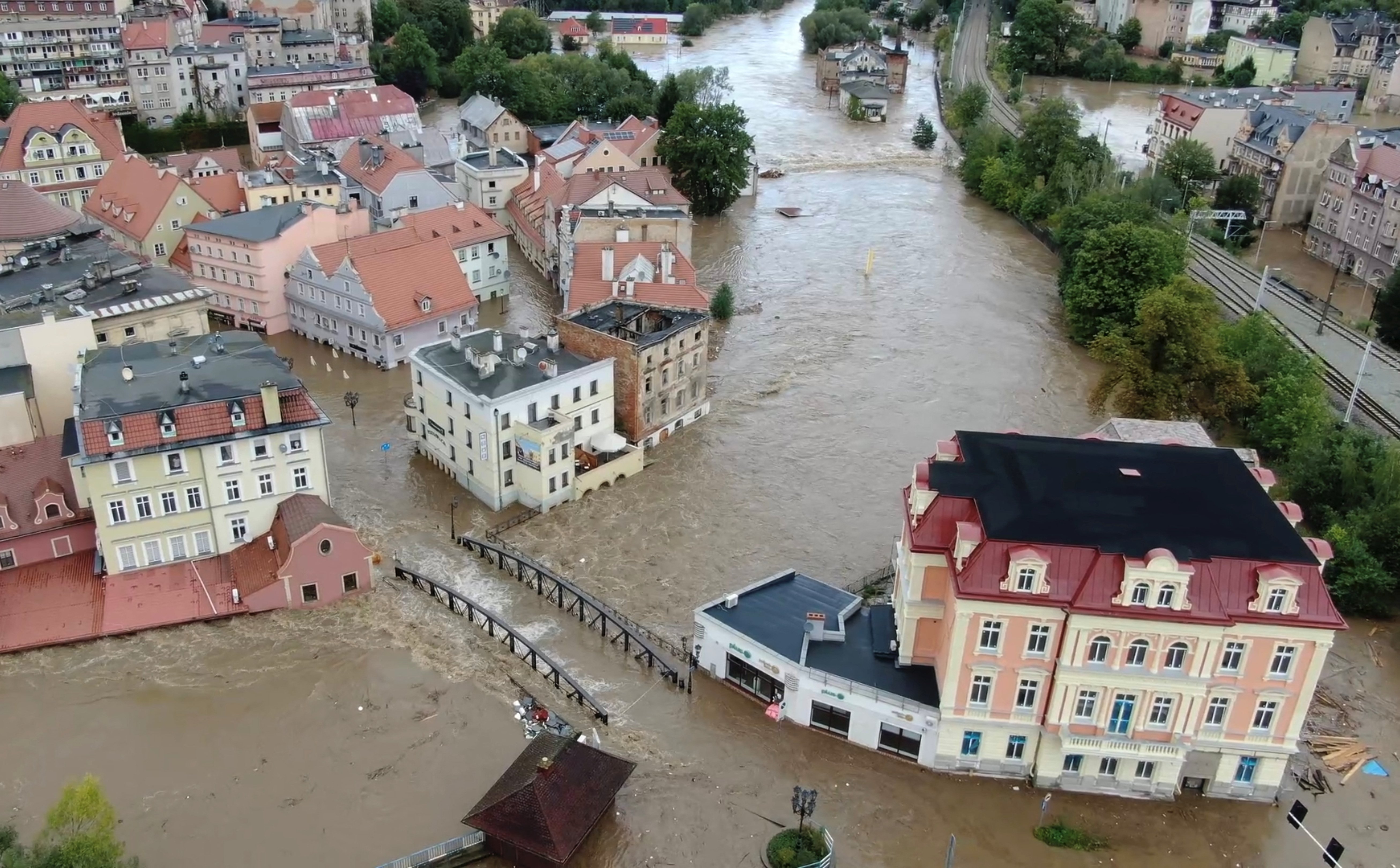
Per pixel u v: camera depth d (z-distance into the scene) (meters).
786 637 73.81
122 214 145.25
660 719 72.69
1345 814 66.88
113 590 80.38
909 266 166.12
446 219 143.00
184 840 62.03
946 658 65.62
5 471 81.88
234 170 170.75
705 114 186.00
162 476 80.12
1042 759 66.44
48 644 76.38
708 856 62.19
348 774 67.00
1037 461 71.25
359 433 111.31
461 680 75.12
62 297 105.06
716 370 129.25
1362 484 95.38
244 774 66.81
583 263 126.81
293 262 134.25
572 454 99.62
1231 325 134.62
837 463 109.00
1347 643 83.88
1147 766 66.31
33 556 81.31
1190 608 61.03
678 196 164.00
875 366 131.12
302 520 82.50
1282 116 190.00
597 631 82.12
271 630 79.50
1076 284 139.00
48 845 55.88
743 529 97.25
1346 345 133.00
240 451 82.44
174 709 71.75
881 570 91.19
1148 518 65.12
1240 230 178.75
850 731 70.50
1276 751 64.69
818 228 183.75
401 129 196.25
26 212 126.94
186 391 82.12
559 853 58.78
